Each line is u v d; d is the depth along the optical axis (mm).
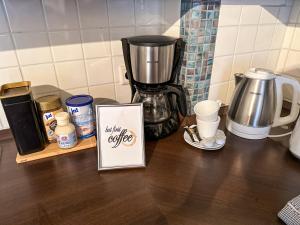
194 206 506
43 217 485
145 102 717
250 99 707
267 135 766
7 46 667
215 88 884
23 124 611
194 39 741
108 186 564
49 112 661
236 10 781
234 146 725
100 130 614
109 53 813
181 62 804
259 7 828
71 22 717
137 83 728
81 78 802
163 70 687
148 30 856
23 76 717
